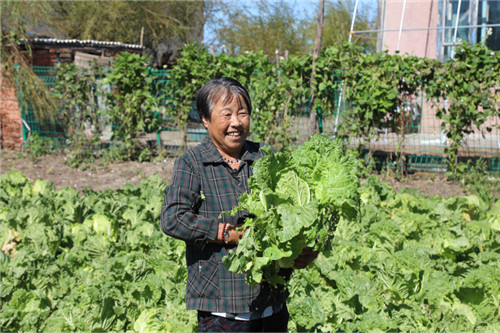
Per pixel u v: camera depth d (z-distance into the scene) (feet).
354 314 13.65
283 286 9.62
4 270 16.02
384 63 33.81
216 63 39.01
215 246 9.18
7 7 48.16
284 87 35.96
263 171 8.81
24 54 48.08
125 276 15.64
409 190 26.66
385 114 34.73
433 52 53.93
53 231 19.29
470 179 31.86
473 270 15.35
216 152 9.46
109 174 38.32
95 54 58.39
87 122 42.91
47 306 14.98
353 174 9.40
